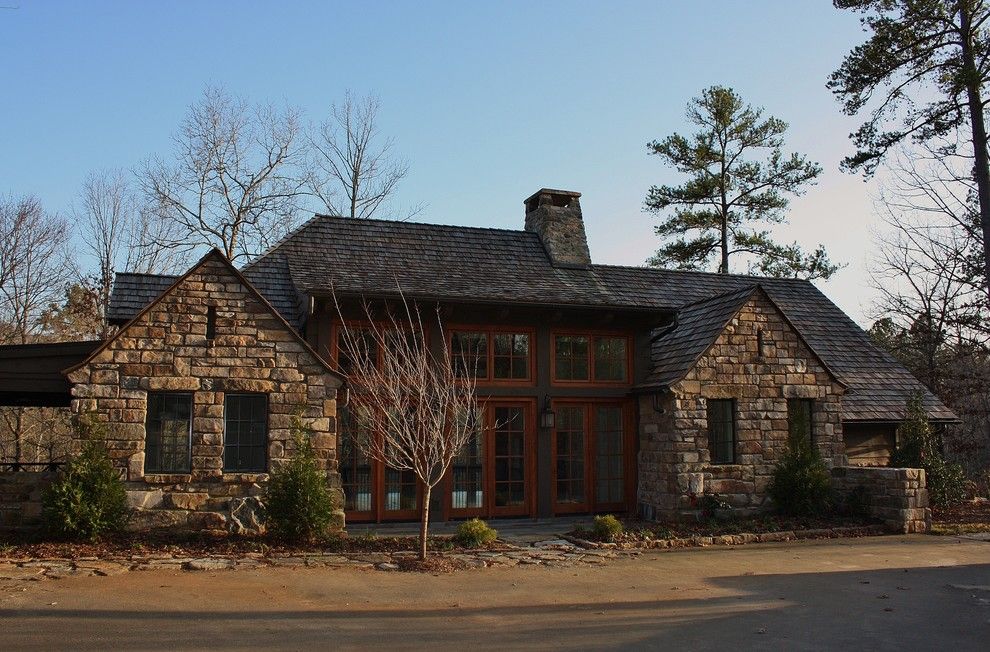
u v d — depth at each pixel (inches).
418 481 587.2
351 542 481.7
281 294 613.9
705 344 599.8
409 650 273.4
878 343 1162.0
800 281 873.5
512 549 483.2
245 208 1246.9
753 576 413.1
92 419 478.0
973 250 995.9
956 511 680.4
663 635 297.3
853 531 556.4
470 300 581.6
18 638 277.9
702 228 1289.4
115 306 587.8
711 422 603.5
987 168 714.2
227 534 483.2
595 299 640.4
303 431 508.4
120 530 469.1
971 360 1107.3
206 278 508.1
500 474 609.3
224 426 502.3
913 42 726.5
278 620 310.2
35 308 1168.8
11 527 470.3
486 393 605.3
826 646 285.3
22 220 1171.3
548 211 730.2
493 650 275.3
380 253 656.4
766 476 599.2
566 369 636.7
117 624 298.2
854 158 761.0
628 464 644.1
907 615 331.9
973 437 1089.4
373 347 583.2
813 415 620.1
